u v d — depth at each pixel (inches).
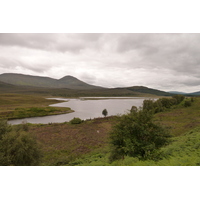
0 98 5536.4
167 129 634.8
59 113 3432.6
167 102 3452.3
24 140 722.8
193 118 2074.3
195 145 690.8
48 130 1787.6
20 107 3690.9
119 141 654.5
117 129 647.8
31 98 6599.4
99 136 1514.5
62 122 2431.1
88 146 1207.6
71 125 2060.8
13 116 2935.5
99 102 6569.9
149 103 2773.1
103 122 2213.3
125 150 562.6
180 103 3860.7
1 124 884.0
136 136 613.3
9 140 698.8
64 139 1423.5
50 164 847.7
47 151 1109.1
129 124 617.3
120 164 559.2
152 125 615.2
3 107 3784.5
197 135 941.8
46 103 5565.9
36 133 1651.1
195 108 2960.1
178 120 2063.2
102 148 1111.6
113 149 677.9
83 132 1680.6
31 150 709.9
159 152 573.0
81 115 3235.7
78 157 960.9
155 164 487.2
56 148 1175.6
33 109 3412.9
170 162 499.2
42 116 3142.2
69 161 888.3
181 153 603.5
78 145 1238.9
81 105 5182.1
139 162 514.6
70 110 3794.3
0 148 671.1
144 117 625.0
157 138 605.6
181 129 1508.4
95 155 922.1
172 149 690.2
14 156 665.6
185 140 863.7
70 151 1101.7
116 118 687.1
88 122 2229.3
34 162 706.8
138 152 594.2
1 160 619.8
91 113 3484.3
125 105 5196.9
